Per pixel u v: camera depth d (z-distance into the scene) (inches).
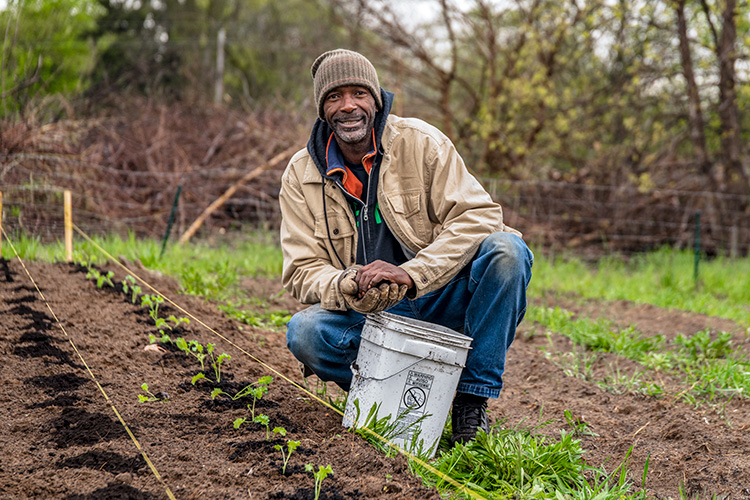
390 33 567.8
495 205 111.8
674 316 251.0
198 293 217.0
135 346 144.0
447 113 583.8
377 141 112.0
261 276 281.0
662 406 141.2
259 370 141.7
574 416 136.8
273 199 410.0
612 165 500.1
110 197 370.3
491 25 545.0
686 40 465.4
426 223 113.0
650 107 532.7
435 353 101.5
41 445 98.9
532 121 518.6
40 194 317.1
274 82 992.2
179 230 376.2
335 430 110.5
